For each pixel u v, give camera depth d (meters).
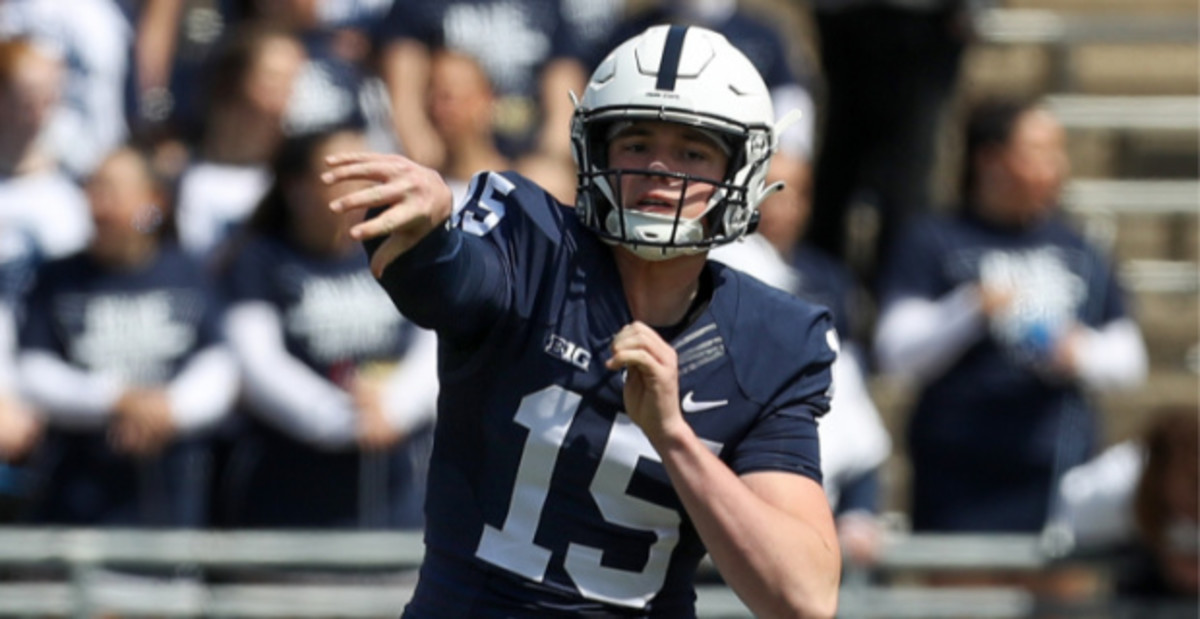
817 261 22.02
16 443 20.16
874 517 20.62
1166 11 33.38
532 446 11.04
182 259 20.84
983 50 31.61
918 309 22.66
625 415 10.98
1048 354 22.28
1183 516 19.97
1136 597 20.28
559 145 24.23
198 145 23.45
